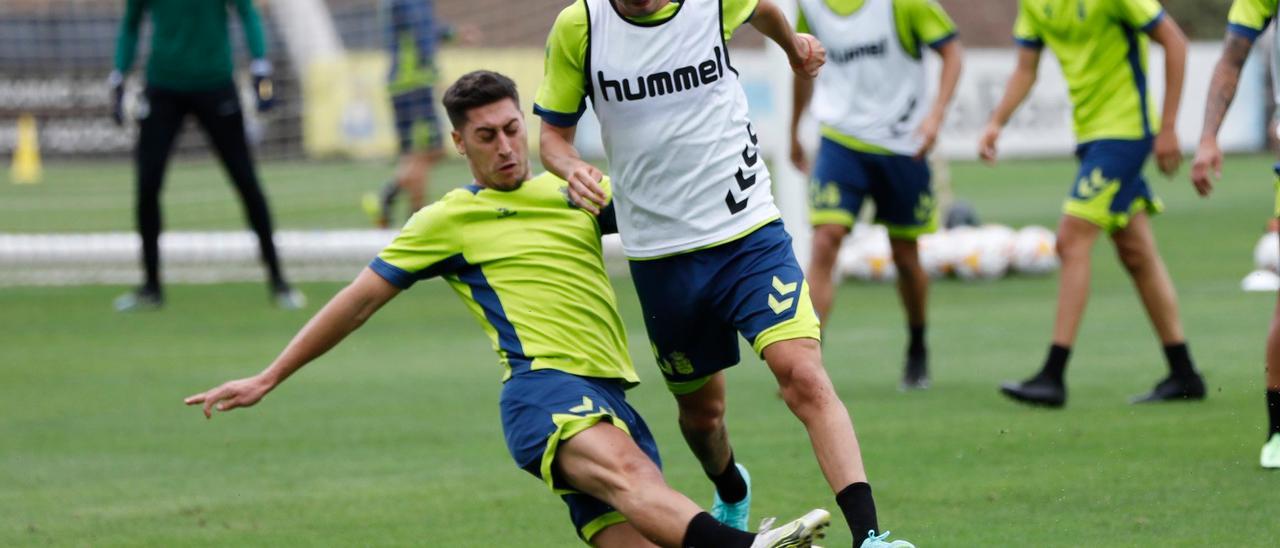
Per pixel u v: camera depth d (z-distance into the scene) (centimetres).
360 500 1944
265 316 3916
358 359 3259
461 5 8169
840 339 3416
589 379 1451
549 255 1481
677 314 1562
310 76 8069
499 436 2375
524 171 1511
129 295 4275
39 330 3706
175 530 1800
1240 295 3906
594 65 1525
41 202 6862
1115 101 2447
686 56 1523
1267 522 1658
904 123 2688
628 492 1334
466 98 1486
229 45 3894
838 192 2700
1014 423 2333
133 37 3875
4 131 8519
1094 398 2544
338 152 8119
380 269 1488
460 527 1789
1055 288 4331
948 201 5294
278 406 2681
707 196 1523
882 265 4600
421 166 5050
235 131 3959
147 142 3953
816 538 1296
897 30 2672
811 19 2745
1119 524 1678
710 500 1903
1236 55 1994
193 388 2866
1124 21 2423
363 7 8206
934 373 2909
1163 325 2486
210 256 4794
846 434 1410
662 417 2514
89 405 2705
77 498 1988
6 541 1759
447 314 4047
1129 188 2444
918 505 1814
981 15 11188
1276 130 1991
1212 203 7081
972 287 4428
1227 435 2169
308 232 5253
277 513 1881
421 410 2617
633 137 1534
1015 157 10338
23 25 8475
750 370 3041
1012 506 1789
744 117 1564
